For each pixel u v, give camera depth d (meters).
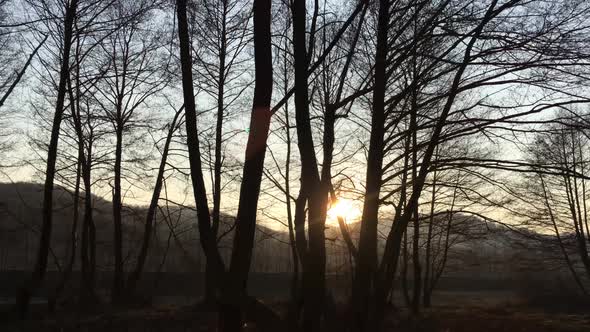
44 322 20.05
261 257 38.19
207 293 23.44
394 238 10.63
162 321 20.36
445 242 36.00
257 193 7.48
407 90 10.02
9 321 19.80
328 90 13.70
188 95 7.86
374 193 10.44
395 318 24.86
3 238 32.53
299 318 8.62
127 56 30.36
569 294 41.25
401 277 38.78
